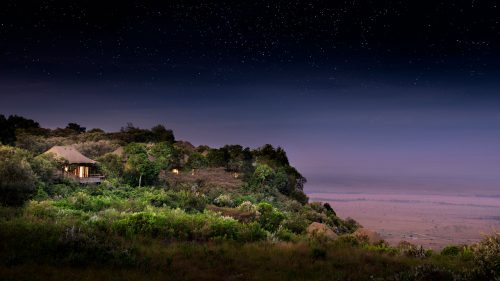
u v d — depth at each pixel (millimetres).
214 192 51750
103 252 15750
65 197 36531
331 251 19891
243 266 15992
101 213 28828
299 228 32906
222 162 77312
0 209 24969
